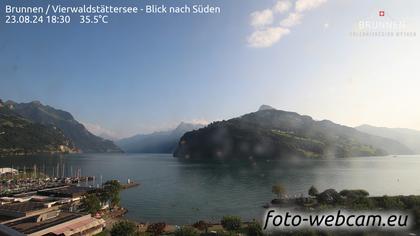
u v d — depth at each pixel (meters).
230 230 99.81
